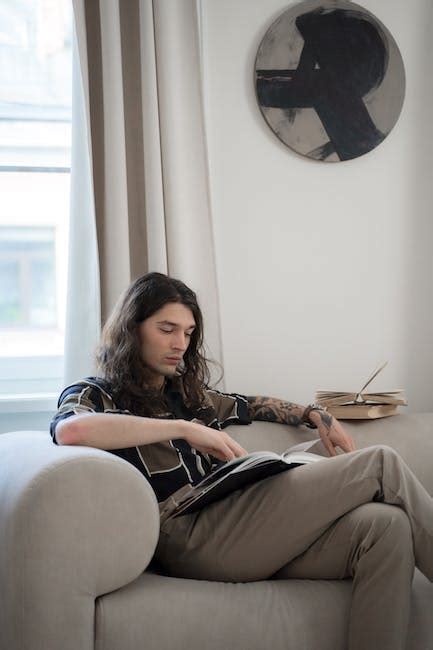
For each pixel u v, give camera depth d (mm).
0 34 2238
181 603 1312
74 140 2074
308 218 2359
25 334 2346
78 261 2078
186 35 2158
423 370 2457
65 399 1585
